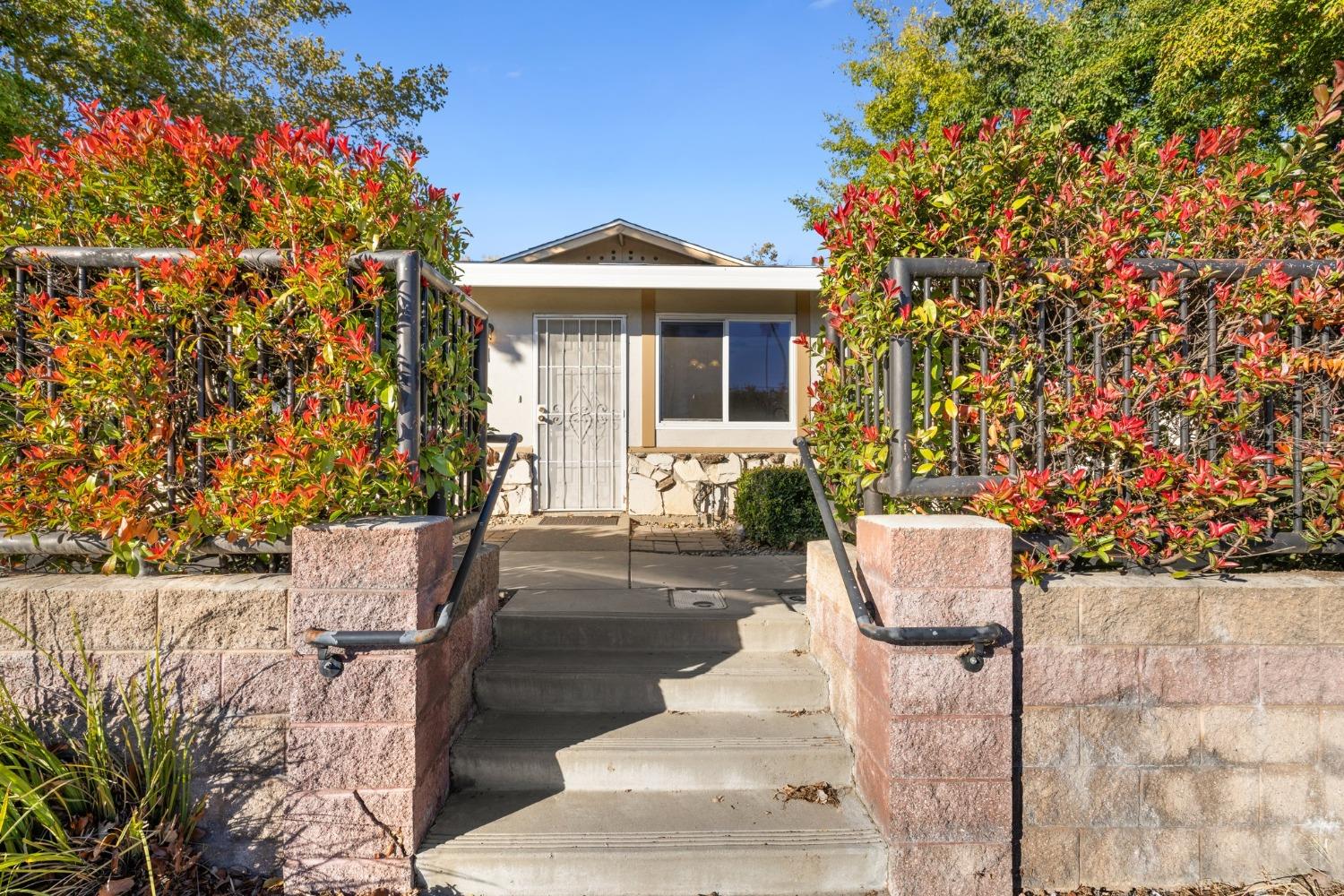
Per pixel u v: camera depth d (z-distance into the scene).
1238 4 7.60
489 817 2.54
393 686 2.28
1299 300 2.36
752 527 6.02
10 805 2.12
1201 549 2.40
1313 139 2.55
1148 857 2.42
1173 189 2.68
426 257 2.83
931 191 2.64
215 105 10.42
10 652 2.36
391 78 14.21
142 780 2.35
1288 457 2.42
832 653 3.08
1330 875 2.42
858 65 19.94
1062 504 2.46
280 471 2.24
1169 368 2.39
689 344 8.12
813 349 3.32
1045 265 2.46
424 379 2.59
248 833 2.39
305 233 2.48
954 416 2.48
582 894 2.34
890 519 2.43
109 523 2.26
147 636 2.38
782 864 2.35
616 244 8.82
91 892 2.14
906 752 2.29
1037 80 12.03
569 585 4.34
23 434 2.30
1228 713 2.42
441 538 2.49
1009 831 2.30
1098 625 2.40
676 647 3.50
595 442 8.04
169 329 2.41
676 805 2.64
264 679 2.38
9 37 7.96
